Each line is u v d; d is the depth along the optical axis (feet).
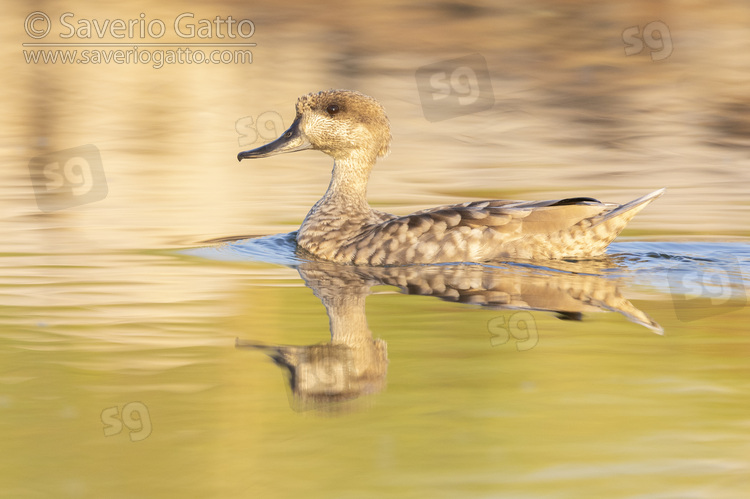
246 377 31.01
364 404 28.89
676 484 23.89
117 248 48.16
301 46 123.65
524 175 67.92
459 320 36.35
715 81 108.37
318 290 40.55
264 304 38.58
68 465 25.02
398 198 60.23
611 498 23.17
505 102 98.68
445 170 70.28
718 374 30.99
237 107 93.35
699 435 26.58
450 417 27.84
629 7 143.23
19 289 40.73
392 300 38.93
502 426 27.20
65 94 99.19
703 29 133.18
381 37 127.95
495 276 41.65
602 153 76.74
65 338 34.55
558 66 115.44
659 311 37.24
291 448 25.90
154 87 102.78
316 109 48.57
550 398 29.17
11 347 33.55
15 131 82.53
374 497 23.25
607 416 27.76
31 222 53.88
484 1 145.38
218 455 25.54
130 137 81.05
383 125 48.96
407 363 32.04
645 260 44.39
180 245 48.96
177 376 31.01
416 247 43.83
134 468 24.72
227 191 63.31
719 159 73.72
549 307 37.93
